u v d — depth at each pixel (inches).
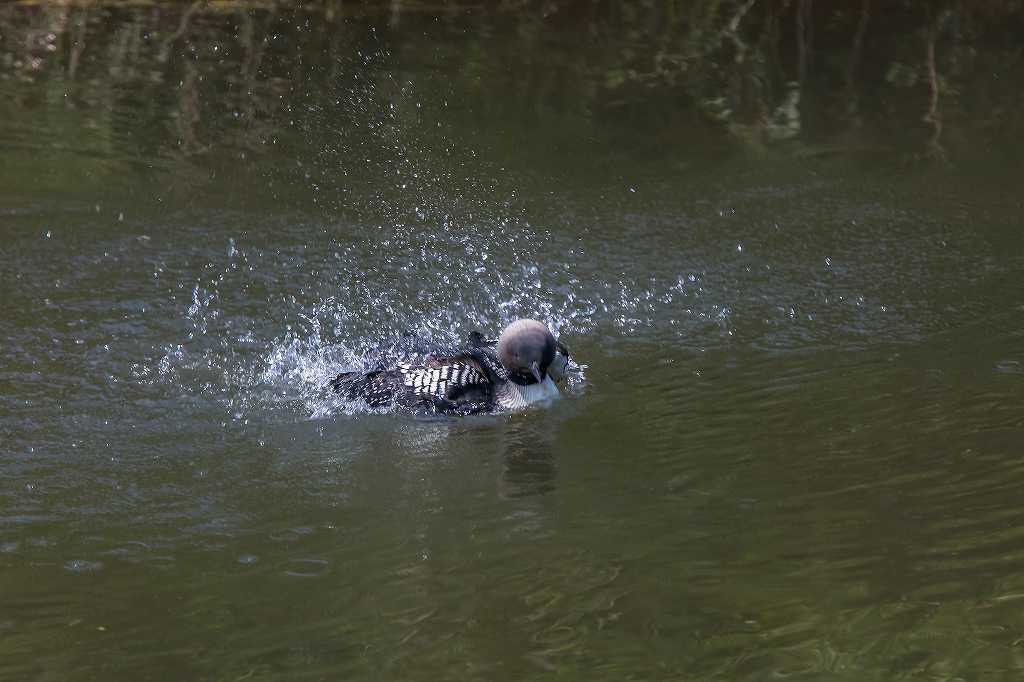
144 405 547.5
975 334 605.9
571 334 629.0
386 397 556.1
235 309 650.8
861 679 332.8
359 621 373.1
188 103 930.1
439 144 879.7
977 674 332.5
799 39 1083.3
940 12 1129.4
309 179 823.1
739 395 546.0
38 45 1023.0
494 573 399.2
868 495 440.1
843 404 527.2
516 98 961.5
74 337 610.2
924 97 976.3
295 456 502.3
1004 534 404.8
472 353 567.8
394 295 674.2
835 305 655.1
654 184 830.5
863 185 826.2
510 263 714.2
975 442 479.2
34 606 386.0
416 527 435.2
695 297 672.4
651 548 410.6
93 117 900.6
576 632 361.7
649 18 1123.3
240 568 408.8
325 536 431.2
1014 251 720.3
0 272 676.1
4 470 483.5
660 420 524.4
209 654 356.8
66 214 754.2
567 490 460.8
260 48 1035.3
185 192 794.2
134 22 1077.1
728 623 363.3
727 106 960.9
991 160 862.5
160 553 420.2
